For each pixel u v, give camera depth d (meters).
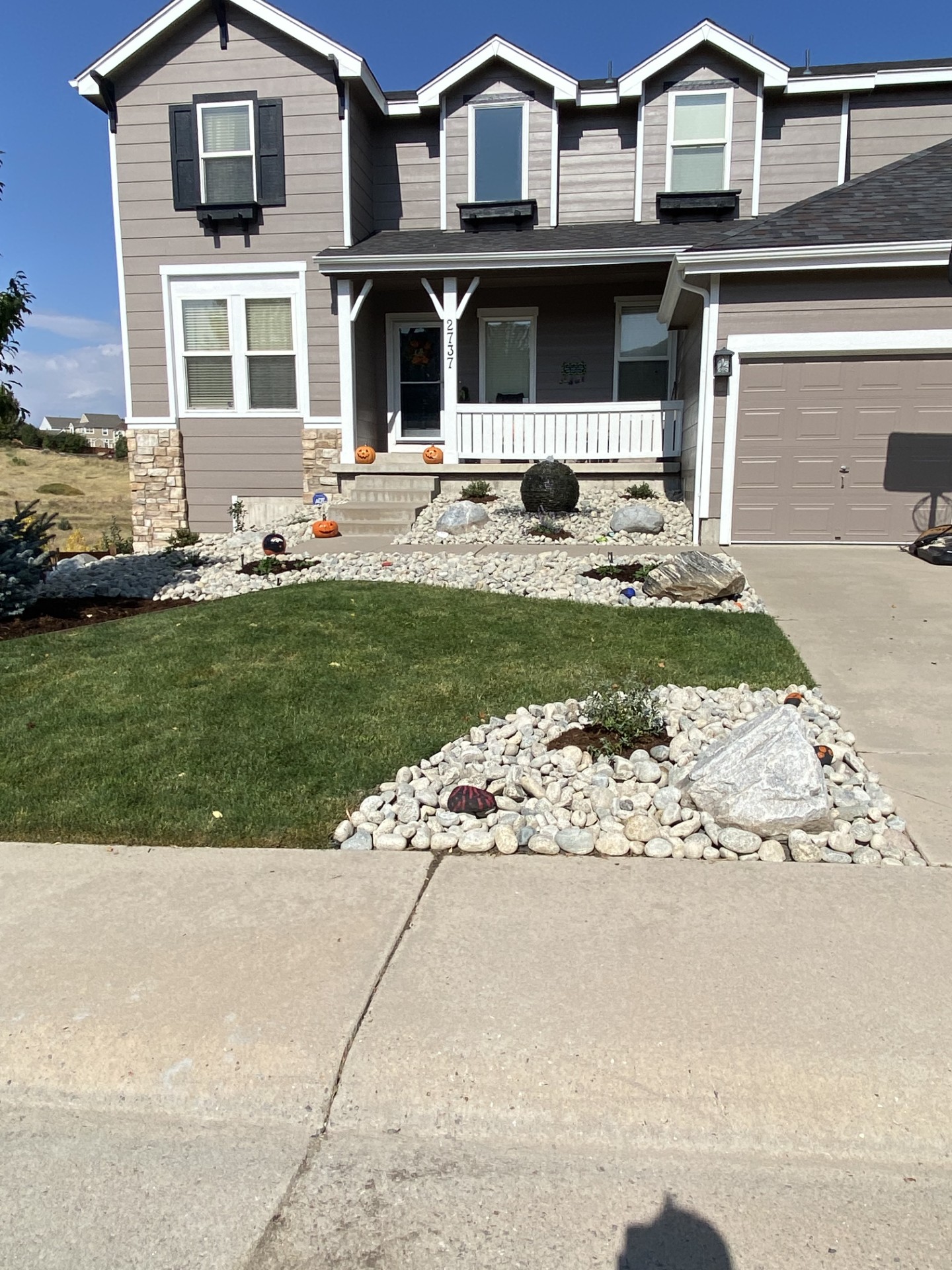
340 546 10.66
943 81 13.25
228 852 3.55
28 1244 1.90
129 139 13.59
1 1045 2.45
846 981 2.62
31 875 3.37
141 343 14.03
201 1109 2.27
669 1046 2.36
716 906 3.08
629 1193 2.00
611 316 14.20
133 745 4.51
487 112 14.10
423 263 12.45
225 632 6.53
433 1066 2.32
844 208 10.80
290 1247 1.88
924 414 9.92
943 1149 2.10
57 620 7.69
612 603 7.65
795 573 8.55
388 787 4.05
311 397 13.81
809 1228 1.90
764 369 10.09
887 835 3.58
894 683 5.45
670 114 13.69
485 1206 1.98
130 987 2.66
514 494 12.88
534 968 2.72
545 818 3.78
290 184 13.39
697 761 4.00
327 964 2.76
